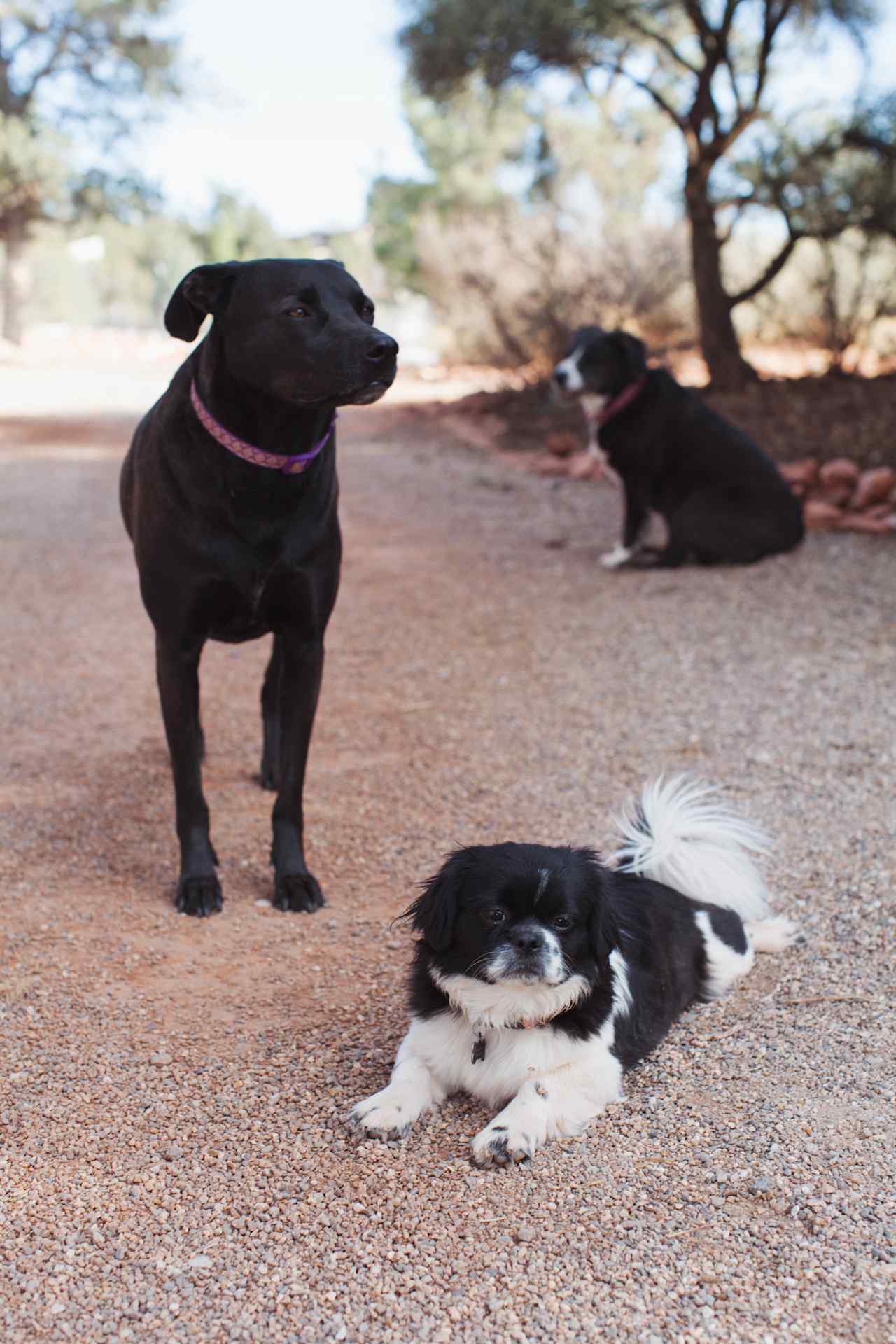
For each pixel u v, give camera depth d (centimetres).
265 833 495
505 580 916
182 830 441
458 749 585
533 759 570
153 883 454
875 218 1509
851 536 1002
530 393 1845
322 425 402
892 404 1387
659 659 709
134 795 530
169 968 394
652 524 961
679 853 384
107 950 404
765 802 511
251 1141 310
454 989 311
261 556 411
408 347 3853
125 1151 307
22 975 388
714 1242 269
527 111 2019
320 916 429
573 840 482
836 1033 348
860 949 394
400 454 1550
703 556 926
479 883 306
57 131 3291
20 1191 293
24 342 3712
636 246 2000
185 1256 271
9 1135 313
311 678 438
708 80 1540
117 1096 329
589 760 565
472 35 1474
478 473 1395
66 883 452
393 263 3397
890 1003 362
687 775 543
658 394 906
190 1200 289
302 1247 273
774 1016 360
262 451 396
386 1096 313
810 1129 305
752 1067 334
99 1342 248
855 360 1773
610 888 324
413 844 484
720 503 912
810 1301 251
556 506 1193
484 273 2127
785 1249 265
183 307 400
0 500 1242
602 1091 313
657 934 352
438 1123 316
